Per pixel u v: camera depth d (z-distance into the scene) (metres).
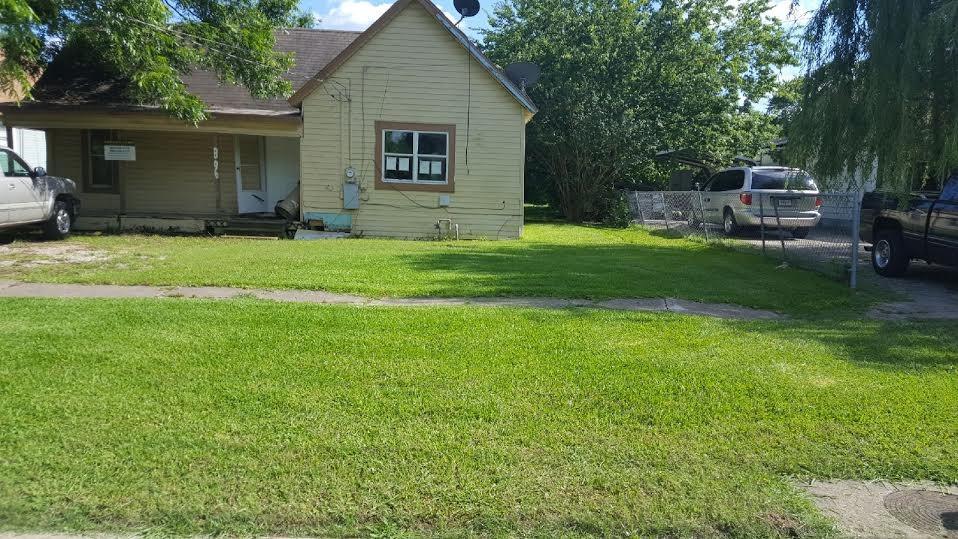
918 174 10.66
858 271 12.51
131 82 14.09
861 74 10.38
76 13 11.70
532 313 7.99
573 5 23.89
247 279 9.77
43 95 16.05
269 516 3.55
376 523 3.56
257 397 5.02
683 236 18.20
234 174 17.69
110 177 17.59
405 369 5.73
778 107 26.16
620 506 3.72
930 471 4.22
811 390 5.50
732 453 4.36
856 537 3.56
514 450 4.30
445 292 9.26
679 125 23.42
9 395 4.94
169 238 15.41
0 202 12.20
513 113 16.73
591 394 5.27
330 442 4.33
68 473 3.88
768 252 14.02
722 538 3.54
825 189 11.39
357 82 16.45
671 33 23.36
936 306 9.46
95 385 5.18
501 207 17.00
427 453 4.23
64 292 8.88
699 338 7.07
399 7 16.19
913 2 9.48
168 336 6.54
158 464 4.00
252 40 14.55
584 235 18.48
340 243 14.70
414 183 16.80
